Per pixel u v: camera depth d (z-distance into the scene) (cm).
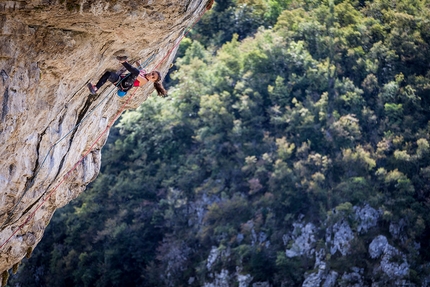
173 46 1316
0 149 912
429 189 5675
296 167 5553
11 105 884
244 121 6091
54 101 987
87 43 952
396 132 6175
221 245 5256
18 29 847
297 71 6412
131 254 5553
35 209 1169
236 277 5094
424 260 5294
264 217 5422
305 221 5341
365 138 6119
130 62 1111
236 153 5822
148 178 5909
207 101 6166
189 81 6419
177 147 6197
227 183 5769
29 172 1020
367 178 5659
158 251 5566
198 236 5450
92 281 5491
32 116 946
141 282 5497
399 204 5466
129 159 6212
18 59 872
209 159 5859
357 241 5188
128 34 992
